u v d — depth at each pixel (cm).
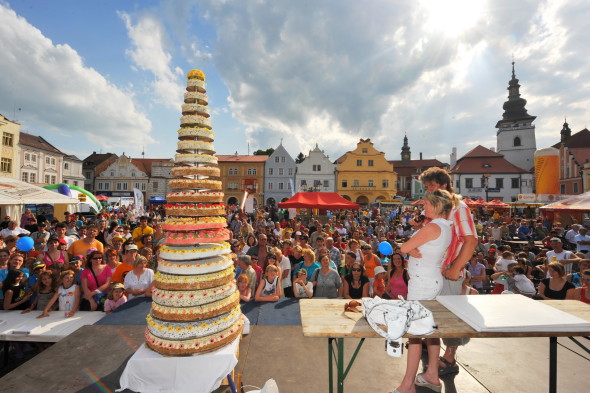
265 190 5647
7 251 556
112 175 5781
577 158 3809
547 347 391
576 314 247
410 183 7188
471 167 5391
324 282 580
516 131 5619
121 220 2008
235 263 665
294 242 929
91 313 523
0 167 3338
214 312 324
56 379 322
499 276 664
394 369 354
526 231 1576
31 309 532
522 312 234
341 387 221
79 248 749
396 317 216
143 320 473
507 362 357
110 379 324
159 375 304
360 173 5528
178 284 321
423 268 274
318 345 408
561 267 544
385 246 608
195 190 339
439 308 251
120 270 611
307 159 5597
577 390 302
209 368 306
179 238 324
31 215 1231
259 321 480
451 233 273
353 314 249
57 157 4447
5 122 3369
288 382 330
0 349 456
